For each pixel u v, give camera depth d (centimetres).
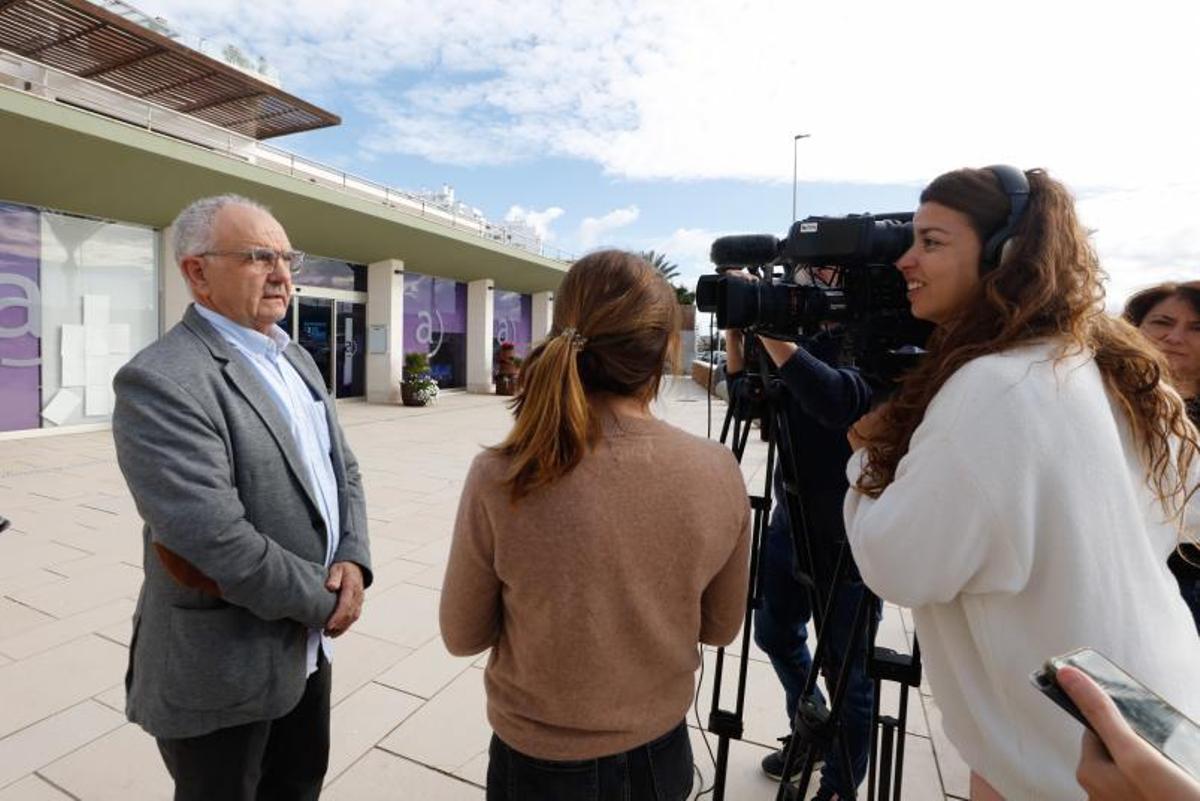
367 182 1325
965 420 90
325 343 1248
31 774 207
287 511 142
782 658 210
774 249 158
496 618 110
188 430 123
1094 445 88
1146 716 66
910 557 94
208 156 861
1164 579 93
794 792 159
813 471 176
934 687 108
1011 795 95
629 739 103
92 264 833
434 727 239
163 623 132
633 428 102
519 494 96
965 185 102
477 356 1634
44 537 429
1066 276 94
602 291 102
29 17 758
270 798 164
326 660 163
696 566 103
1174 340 194
